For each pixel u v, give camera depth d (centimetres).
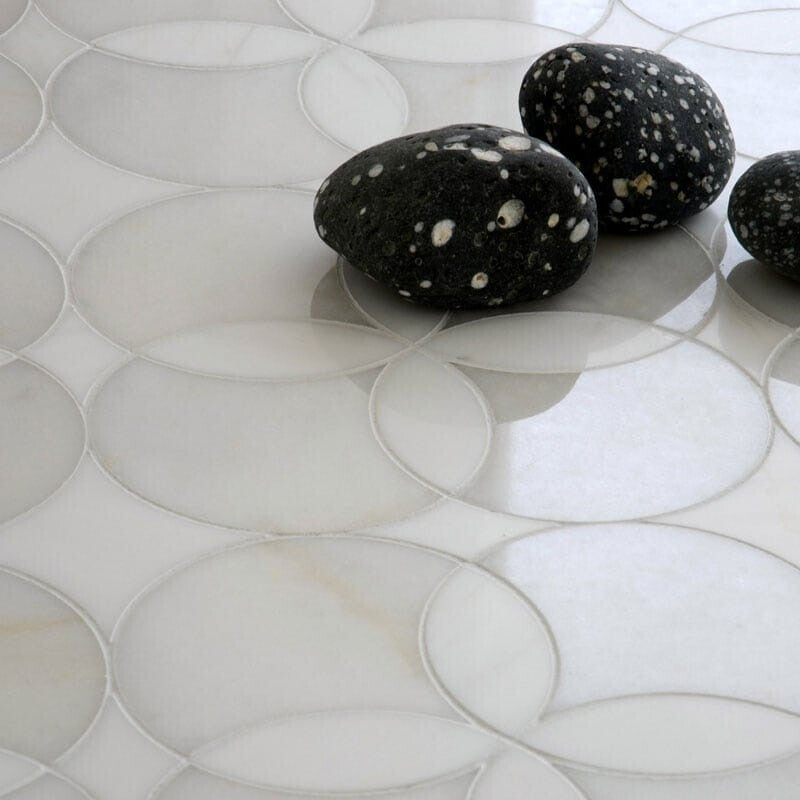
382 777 75
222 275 91
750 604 80
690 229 95
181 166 97
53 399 86
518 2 109
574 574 81
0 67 102
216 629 79
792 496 83
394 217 87
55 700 77
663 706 77
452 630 79
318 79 103
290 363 87
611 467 84
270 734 76
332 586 80
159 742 76
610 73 92
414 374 87
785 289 92
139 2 108
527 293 89
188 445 84
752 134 101
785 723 77
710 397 87
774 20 108
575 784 75
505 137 88
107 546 81
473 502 83
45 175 96
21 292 90
